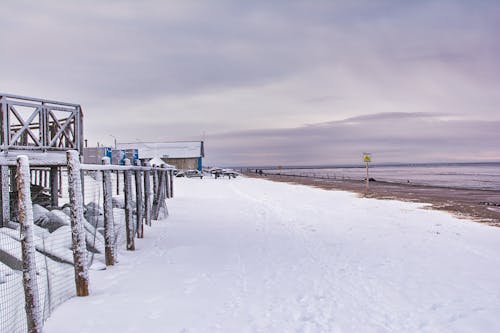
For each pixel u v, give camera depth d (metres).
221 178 65.19
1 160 9.03
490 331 5.61
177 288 7.16
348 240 12.36
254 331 5.41
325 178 77.00
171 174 25.59
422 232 13.91
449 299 6.92
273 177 81.75
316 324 5.71
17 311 5.69
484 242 12.20
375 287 7.54
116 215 12.71
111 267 8.40
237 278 7.95
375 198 27.92
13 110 10.26
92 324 5.45
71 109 12.14
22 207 5.06
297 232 13.71
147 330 5.31
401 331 5.54
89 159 36.06
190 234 12.77
